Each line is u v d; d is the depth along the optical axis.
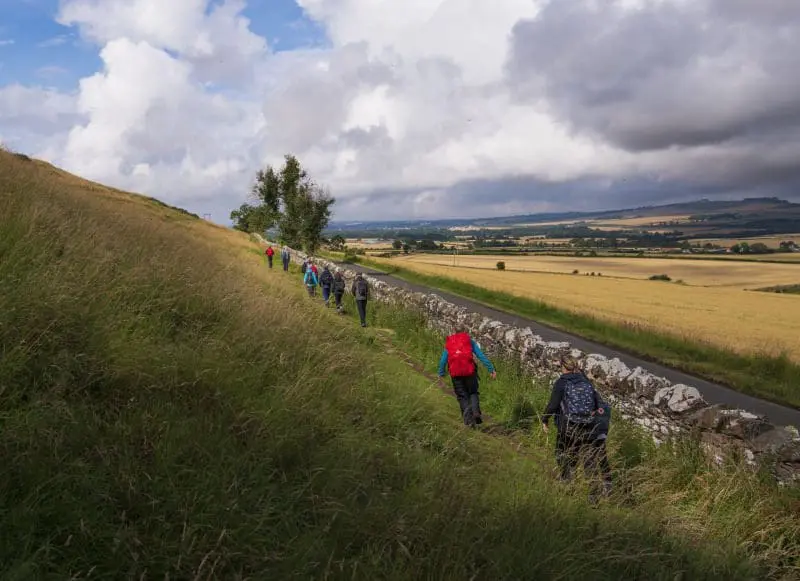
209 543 2.81
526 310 31.09
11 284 4.43
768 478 5.24
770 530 4.53
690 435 6.49
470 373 7.28
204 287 6.88
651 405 7.48
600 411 5.54
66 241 6.14
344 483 3.75
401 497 3.77
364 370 6.76
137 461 3.23
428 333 14.11
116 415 3.68
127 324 4.95
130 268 6.39
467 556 3.16
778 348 23.89
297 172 64.25
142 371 4.23
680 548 3.98
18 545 2.42
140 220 11.81
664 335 22.88
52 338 4.03
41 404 3.38
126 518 2.85
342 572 2.82
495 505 4.00
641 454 6.41
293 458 3.91
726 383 16.11
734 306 53.22
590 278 86.50
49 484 2.82
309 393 5.08
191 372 4.46
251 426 4.10
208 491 3.14
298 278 24.23
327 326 8.80
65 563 2.45
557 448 5.69
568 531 3.81
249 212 75.00
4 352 3.61
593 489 4.82
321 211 64.25
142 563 2.58
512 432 7.26
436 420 6.29
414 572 2.96
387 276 52.31
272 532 3.04
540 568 3.23
